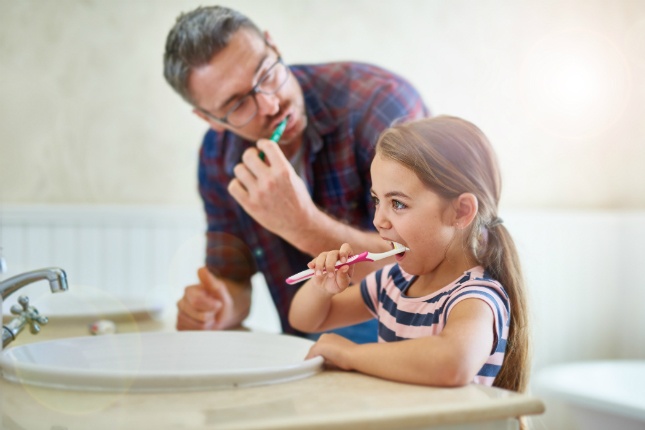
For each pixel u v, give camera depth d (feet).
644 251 9.22
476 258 3.26
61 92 7.82
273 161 4.47
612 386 8.55
